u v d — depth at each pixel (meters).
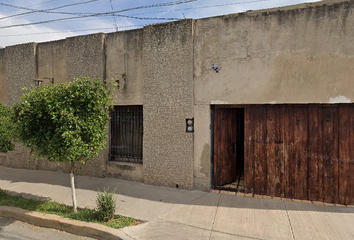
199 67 5.54
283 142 5.04
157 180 5.94
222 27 5.33
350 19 4.48
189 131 5.60
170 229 3.85
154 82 5.97
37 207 4.79
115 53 6.59
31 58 7.77
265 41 5.00
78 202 5.03
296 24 4.79
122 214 4.39
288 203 4.76
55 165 7.51
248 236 3.62
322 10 4.63
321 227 3.84
